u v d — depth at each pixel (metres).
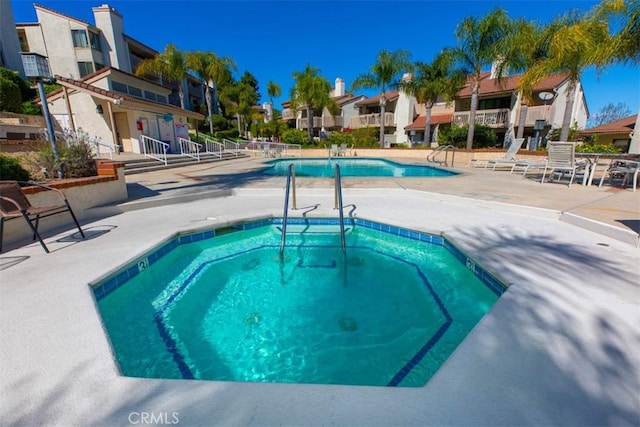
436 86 19.09
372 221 4.92
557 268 2.88
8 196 3.56
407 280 3.64
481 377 1.54
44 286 2.67
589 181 7.21
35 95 17.12
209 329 2.75
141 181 8.79
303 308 3.07
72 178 5.39
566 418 1.31
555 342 1.80
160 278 3.71
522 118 16.92
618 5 6.87
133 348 2.50
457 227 4.35
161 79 28.64
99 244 3.78
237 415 1.33
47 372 1.62
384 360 2.35
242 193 7.04
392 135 28.05
